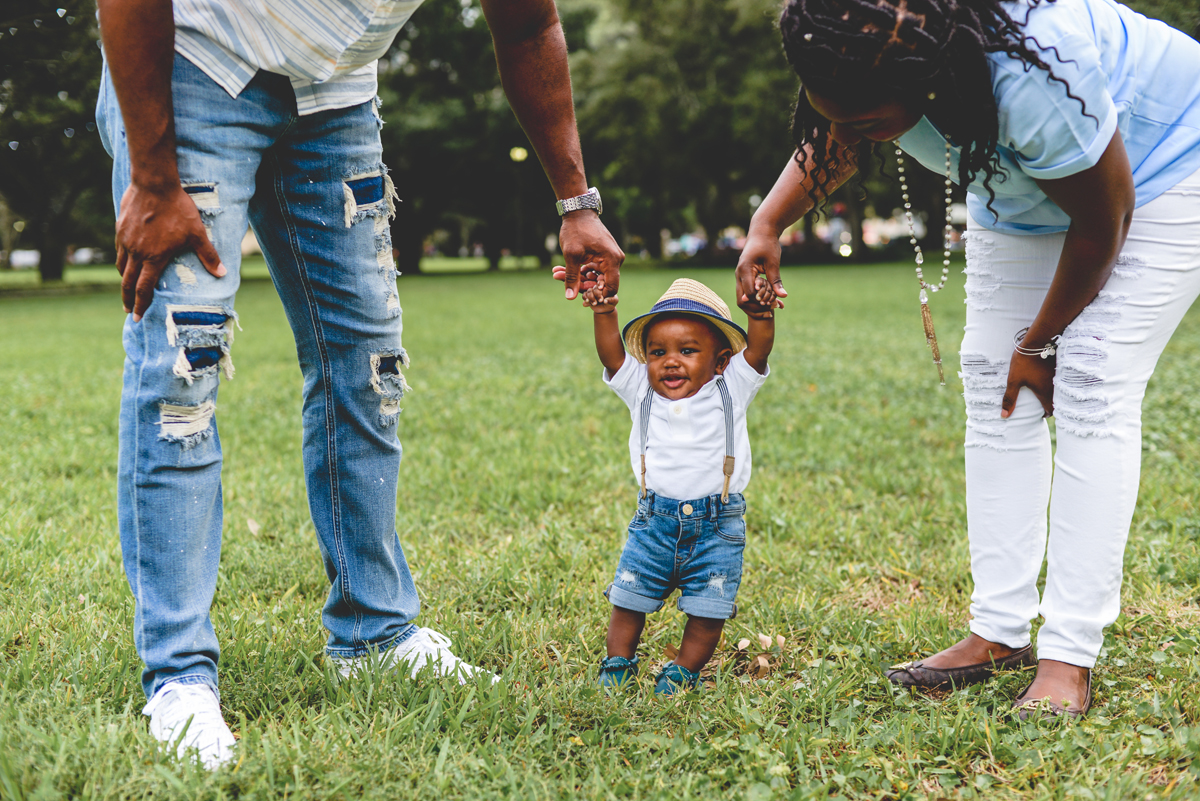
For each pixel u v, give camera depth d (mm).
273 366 8188
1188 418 5363
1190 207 1969
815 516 3660
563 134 2191
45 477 4301
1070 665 2100
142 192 1754
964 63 1671
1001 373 2223
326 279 2064
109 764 1690
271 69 1851
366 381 2137
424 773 1754
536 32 2104
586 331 11602
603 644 2484
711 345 2229
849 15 1636
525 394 6727
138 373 1845
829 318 12789
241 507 3760
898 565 3180
